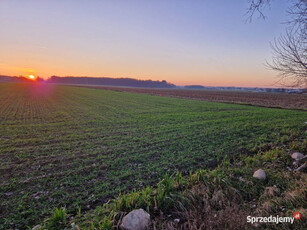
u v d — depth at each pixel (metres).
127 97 31.23
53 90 49.12
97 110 15.62
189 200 3.10
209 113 14.30
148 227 2.52
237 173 4.25
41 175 4.30
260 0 3.49
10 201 3.27
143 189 3.51
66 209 3.07
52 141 7.04
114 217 2.64
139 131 8.62
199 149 6.19
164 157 5.48
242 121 11.02
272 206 2.83
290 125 9.62
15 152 5.81
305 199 2.91
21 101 21.91
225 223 2.53
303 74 3.93
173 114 13.63
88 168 4.70
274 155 5.10
